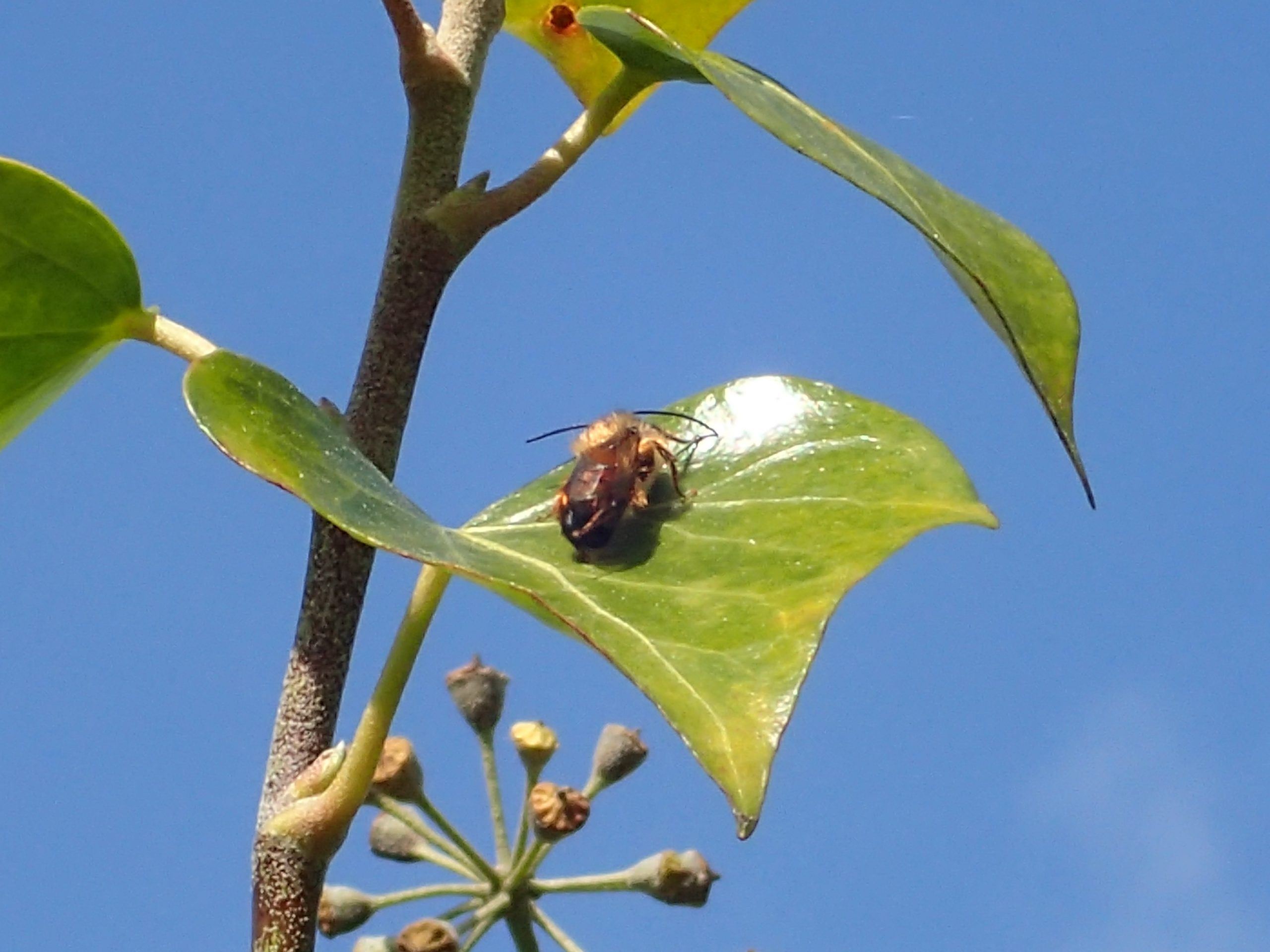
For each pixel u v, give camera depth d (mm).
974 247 261
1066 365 258
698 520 273
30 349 277
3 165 267
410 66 277
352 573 266
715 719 247
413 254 274
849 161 260
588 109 279
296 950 259
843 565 264
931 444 279
